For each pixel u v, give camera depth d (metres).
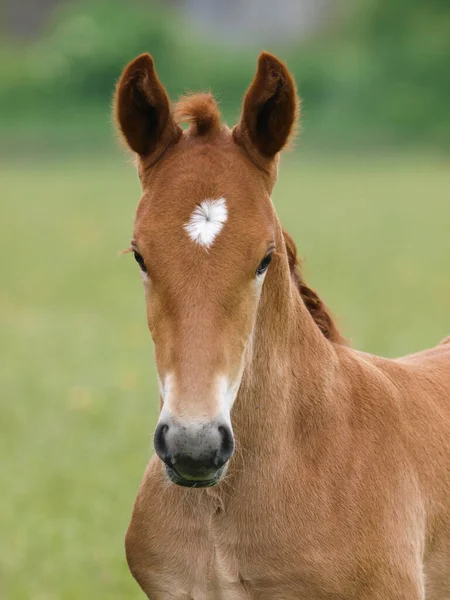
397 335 17.19
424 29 59.62
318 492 5.26
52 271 25.47
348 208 37.81
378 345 16.33
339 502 5.26
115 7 62.66
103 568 8.78
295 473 5.26
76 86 60.34
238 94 55.09
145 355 16.55
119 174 49.81
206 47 62.47
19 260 27.22
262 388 5.20
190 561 5.34
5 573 8.66
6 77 60.72
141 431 12.45
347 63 60.09
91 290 22.86
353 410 5.53
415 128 57.28
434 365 6.41
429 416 5.89
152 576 5.53
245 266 4.75
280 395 5.26
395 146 57.00
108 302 21.44
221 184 4.86
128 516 9.90
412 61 58.25
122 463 11.32
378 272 24.61
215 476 4.61
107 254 28.27
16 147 58.19
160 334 4.76
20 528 9.55
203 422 4.51
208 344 4.63
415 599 5.42
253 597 5.34
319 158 55.81
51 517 9.83
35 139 58.41
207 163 4.95
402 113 57.38
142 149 5.18
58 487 10.57
